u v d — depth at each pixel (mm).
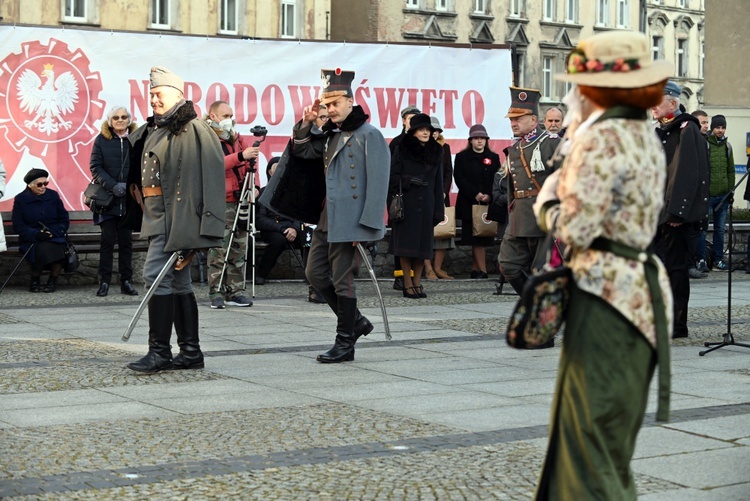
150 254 11062
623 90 5191
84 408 9289
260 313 15945
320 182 11703
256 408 9312
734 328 14484
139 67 20453
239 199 16531
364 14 60250
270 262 20000
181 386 10305
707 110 31266
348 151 11383
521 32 68125
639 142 5152
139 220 11445
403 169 17844
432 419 8914
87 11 46125
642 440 8195
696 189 12938
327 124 11578
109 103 20250
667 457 7703
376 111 22266
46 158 19828
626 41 5207
